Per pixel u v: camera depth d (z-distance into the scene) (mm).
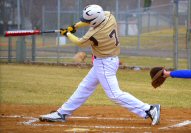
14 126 16297
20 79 32406
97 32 15922
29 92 26703
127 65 41812
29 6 48625
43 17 47594
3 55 50312
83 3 41156
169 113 20000
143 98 25078
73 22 44750
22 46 44000
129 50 58594
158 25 74625
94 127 16266
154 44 64500
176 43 37344
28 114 19141
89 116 18797
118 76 34938
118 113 19656
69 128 16031
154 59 49625
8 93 26016
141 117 17750
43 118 17172
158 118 16656
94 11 15766
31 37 46625
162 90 28219
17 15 46344
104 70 16312
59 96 25531
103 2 45500
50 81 31625
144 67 40375
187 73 14945
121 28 66125
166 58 50969
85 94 17062
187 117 18906
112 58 16344
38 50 55719
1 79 31953
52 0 59688
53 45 61625
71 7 58156
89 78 16891
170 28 69000
